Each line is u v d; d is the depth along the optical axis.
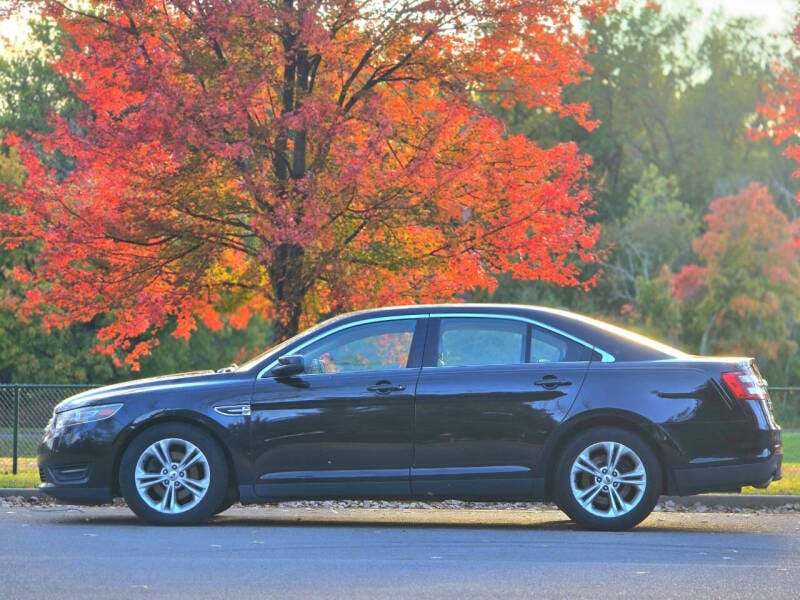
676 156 83.94
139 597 8.59
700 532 12.72
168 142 19.69
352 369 13.18
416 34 21.47
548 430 12.84
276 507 16.08
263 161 20.80
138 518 14.02
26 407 21.00
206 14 20.53
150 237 21.77
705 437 12.80
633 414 12.80
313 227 20.17
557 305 67.88
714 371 12.94
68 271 22.50
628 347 13.07
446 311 13.28
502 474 12.88
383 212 21.25
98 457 13.30
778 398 31.83
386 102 22.86
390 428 12.96
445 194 21.33
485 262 22.88
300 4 20.72
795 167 82.06
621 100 82.44
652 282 64.50
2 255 52.41
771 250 64.50
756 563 10.29
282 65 21.25
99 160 21.59
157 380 13.61
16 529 12.76
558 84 23.70
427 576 9.58
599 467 12.87
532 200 22.11
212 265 22.72
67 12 22.17
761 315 63.72
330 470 13.02
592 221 76.31
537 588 9.00
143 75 19.89
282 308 22.11
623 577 9.53
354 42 21.62
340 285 21.45
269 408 13.11
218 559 10.49
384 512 15.50
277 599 8.52
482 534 12.41
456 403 12.93
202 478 13.19
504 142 22.34
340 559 10.52
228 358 58.62
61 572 9.73
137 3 20.75
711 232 64.94
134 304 22.80
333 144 21.12
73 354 54.56
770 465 12.88
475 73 22.31
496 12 21.58
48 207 21.94
